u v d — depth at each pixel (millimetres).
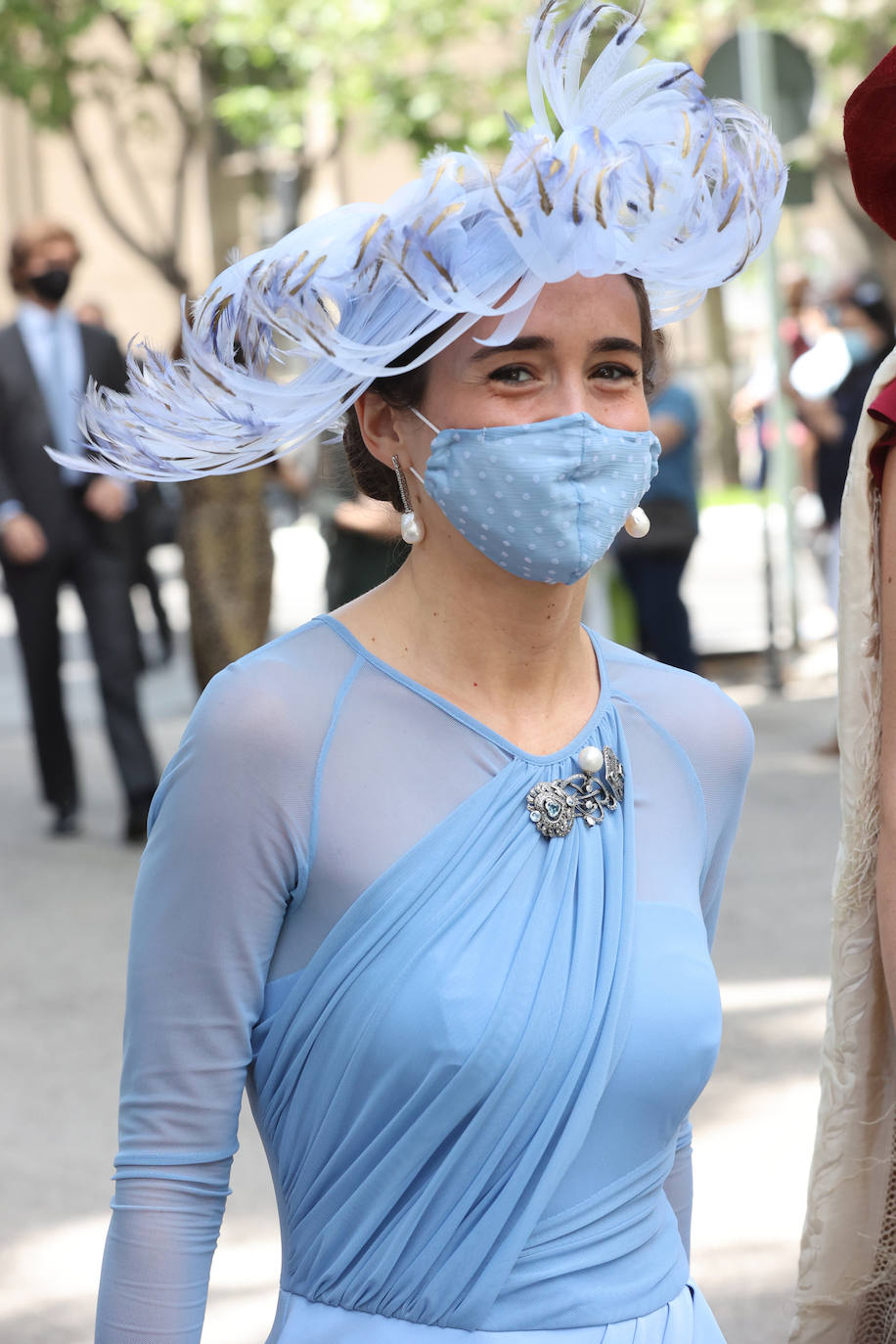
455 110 20141
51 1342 4188
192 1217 2023
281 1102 2031
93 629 8969
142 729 9070
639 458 2053
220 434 2086
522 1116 1938
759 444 17734
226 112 21922
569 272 1927
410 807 2002
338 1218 1971
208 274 27609
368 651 2074
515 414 2004
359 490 2320
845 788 2455
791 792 9406
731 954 6758
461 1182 1941
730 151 2020
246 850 1983
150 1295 1999
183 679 14953
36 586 8953
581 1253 1995
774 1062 5652
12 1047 6125
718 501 26953
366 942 1956
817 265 30016
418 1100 1926
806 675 12773
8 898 8070
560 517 2002
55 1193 4969
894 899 2385
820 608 16172
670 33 17500
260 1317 4254
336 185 28172
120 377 8938
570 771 2066
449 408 2025
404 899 1961
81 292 36219
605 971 1988
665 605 10414
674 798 2164
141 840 9062
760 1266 4383
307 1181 2014
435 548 2094
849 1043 2514
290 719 2004
